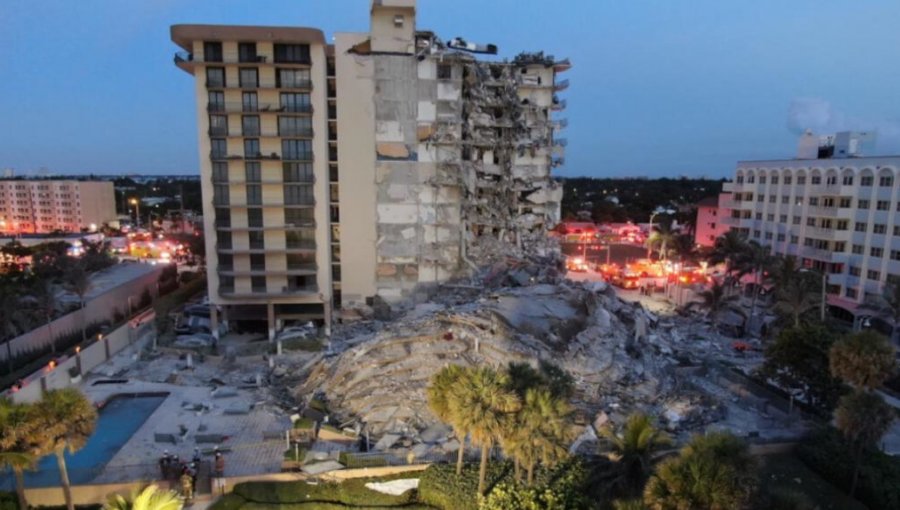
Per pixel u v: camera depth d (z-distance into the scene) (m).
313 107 67.56
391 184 73.44
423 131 73.06
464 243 78.75
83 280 71.06
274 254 69.81
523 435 28.80
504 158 87.69
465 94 81.69
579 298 61.28
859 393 35.75
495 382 29.50
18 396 46.88
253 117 66.94
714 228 124.50
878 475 36.72
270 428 43.28
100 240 134.38
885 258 74.38
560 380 34.16
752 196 102.81
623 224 187.12
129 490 33.94
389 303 75.56
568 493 30.66
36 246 119.69
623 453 28.55
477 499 32.19
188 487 33.69
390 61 70.94
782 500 25.08
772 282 77.00
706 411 47.12
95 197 172.12
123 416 46.47
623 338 56.41
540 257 87.12
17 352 60.97
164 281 96.44
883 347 37.19
